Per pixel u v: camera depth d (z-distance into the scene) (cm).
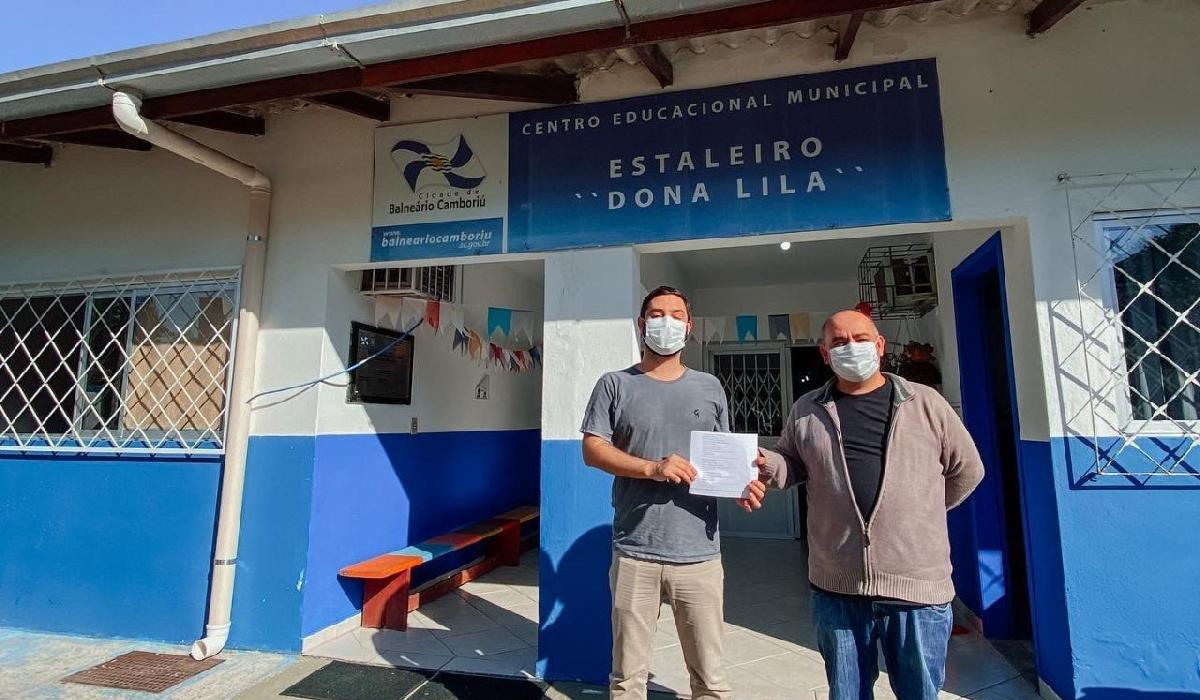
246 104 314
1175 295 284
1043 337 291
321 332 376
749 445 218
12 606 396
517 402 666
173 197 414
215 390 391
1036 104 300
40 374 414
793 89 322
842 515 203
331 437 384
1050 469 287
